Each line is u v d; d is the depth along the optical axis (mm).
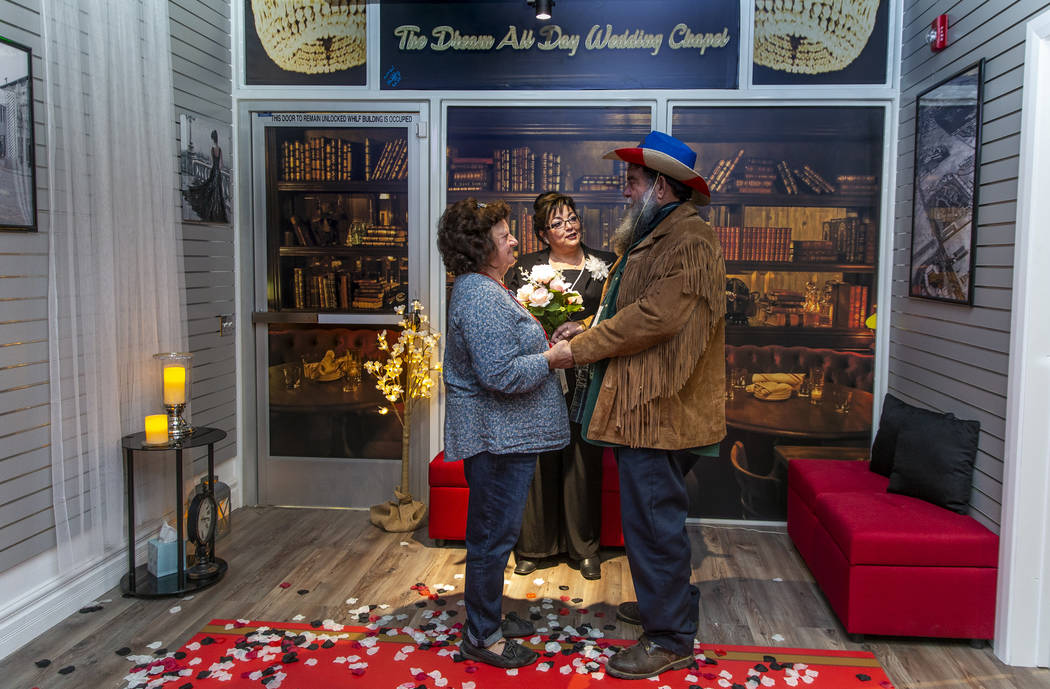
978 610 2664
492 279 2402
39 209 2631
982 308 2801
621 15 3805
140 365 3047
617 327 2324
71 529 2764
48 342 2686
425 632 2779
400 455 4117
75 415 2750
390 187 3973
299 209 4031
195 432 3150
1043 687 2459
